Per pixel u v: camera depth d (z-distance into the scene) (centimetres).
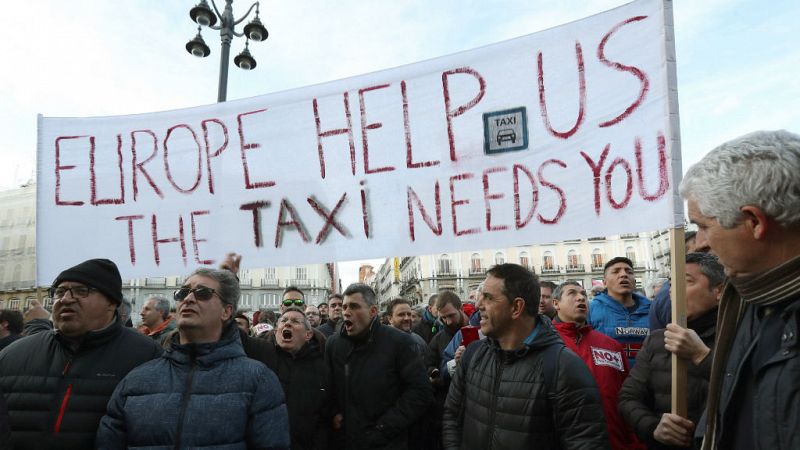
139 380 218
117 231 422
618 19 306
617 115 299
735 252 123
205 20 797
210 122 423
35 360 241
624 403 265
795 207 112
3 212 4719
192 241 409
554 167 317
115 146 436
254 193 403
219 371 218
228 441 205
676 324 215
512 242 323
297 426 320
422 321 675
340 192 382
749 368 127
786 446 108
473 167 344
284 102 409
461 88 355
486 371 245
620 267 411
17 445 227
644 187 284
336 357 348
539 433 217
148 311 516
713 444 136
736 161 121
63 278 241
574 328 334
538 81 329
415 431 384
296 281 6031
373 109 381
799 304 113
